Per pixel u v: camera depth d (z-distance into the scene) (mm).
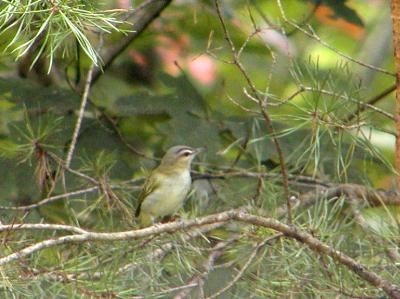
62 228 8422
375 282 8883
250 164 13086
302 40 18266
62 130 12953
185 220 8930
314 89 9086
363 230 9609
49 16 7535
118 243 8781
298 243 9023
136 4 14570
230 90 17328
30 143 11219
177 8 15219
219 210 11430
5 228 8281
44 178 11141
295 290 9031
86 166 11570
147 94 13594
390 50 19531
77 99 13305
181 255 9023
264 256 9172
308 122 9109
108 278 8469
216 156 12867
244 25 15688
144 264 8781
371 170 12906
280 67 16641
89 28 8781
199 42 15805
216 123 13328
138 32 14656
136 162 13484
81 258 8500
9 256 7898
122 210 10859
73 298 8164
